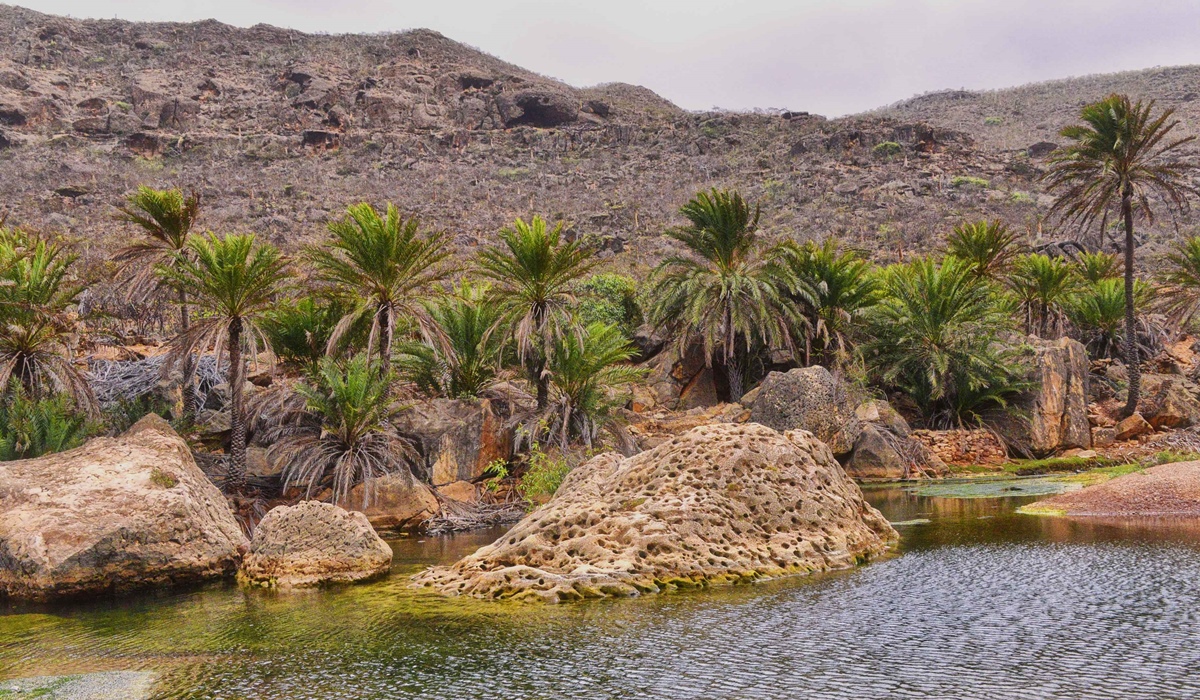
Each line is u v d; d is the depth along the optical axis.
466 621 8.68
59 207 73.25
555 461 20.36
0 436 16.97
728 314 32.41
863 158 102.88
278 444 18.25
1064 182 33.16
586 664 6.88
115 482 12.49
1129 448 30.44
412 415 20.39
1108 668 6.25
